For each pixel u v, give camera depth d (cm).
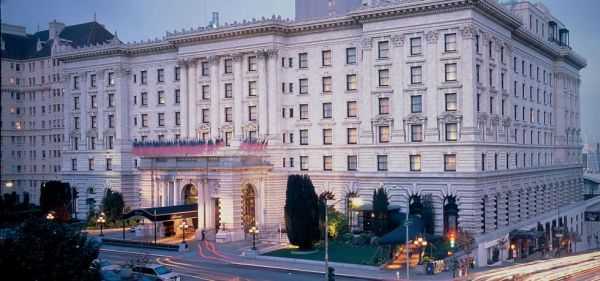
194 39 9800
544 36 11600
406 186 8044
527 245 9238
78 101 11506
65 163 11631
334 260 6856
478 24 7844
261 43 9238
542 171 10438
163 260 7200
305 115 9212
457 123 7725
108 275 5744
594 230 13950
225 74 9662
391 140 8194
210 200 8688
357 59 8719
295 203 7462
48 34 14588
